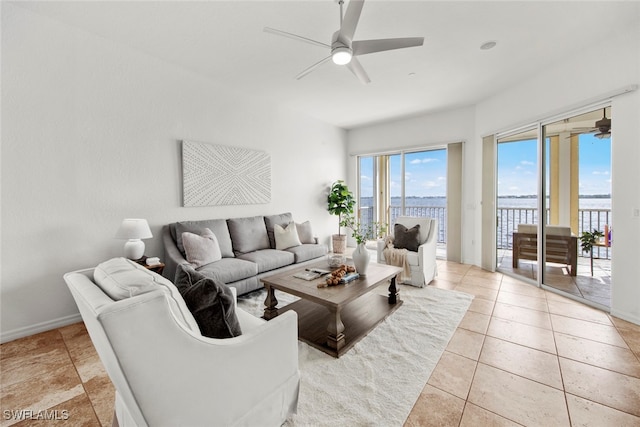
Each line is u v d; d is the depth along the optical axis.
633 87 2.41
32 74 2.36
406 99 4.35
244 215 4.15
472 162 4.67
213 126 3.70
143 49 2.93
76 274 1.31
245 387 1.25
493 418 1.47
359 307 2.81
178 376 1.03
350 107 4.77
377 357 2.03
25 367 1.94
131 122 2.95
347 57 2.07
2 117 2.24
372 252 5.88
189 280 1.44
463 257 4.83
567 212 3.18
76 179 2.61
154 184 3.16
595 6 2.23
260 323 1.69
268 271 3.39
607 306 2.76
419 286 3.48
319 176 5.55
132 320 0.90
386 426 1.42
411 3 2.20
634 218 2.48
